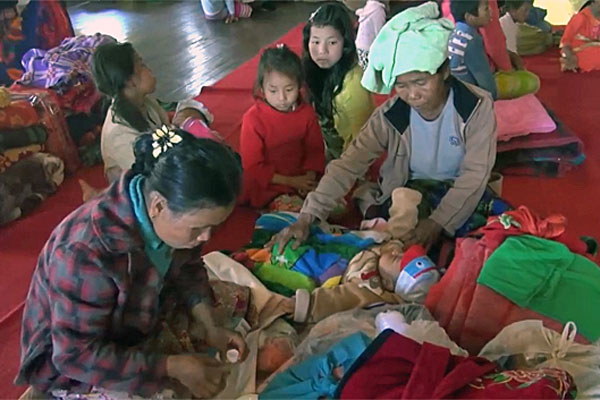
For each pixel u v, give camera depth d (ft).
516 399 3.80
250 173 7.08
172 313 4.64
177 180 3.46
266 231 6.16
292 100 6.91
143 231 3.74
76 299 3.70
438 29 5.12
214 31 15.28
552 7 15.57
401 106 5.98
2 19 9.60
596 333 4.67
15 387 5.00
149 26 15.78
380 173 6.69
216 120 9.78
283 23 15.88
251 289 5.19
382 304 5.07
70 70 8.70
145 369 3.98
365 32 7.80
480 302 4.80
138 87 6.86
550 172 7.66
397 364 4.10
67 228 3.78
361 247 5.67
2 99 7.65
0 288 6.24
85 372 3.86
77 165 8.63
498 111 7.96
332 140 7.93
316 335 4.83
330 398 4.18
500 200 6.19
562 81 10.59
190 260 4.54
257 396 4.31
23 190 7.54
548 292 4.77
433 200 6.11
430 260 5.35
